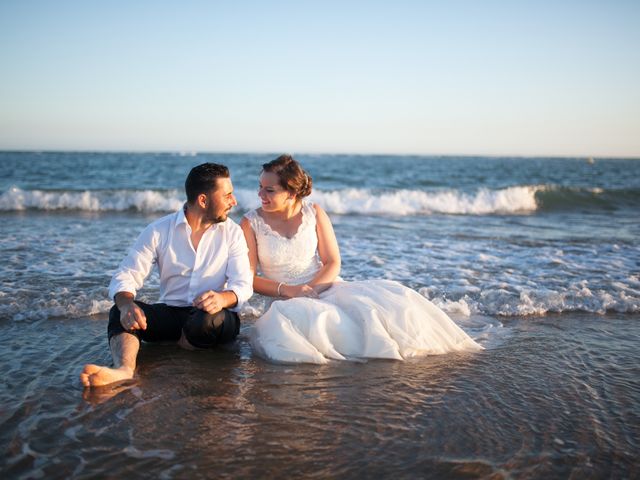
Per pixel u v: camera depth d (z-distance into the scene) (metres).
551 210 15.16
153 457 2.25
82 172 27.48
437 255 7.22
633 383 3.24
